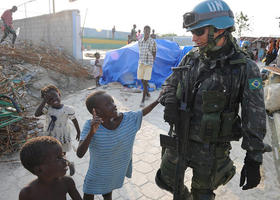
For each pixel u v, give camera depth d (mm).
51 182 1439
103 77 9195
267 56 13117
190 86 1834
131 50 8453
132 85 8312
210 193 1891
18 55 8211
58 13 11805
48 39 12914
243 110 1649
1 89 4613
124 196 2844
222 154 1813
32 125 4391
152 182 3139
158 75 8672
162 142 1992
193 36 1706
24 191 1402
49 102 2986
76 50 11406
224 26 1586
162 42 9656
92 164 2049
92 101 1823
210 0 1633
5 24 9320
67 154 3809
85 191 2145
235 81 1642
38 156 1316
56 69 8523
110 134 1898
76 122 3193
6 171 3318
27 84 7070
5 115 3711
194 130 1824
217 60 1652
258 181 1663
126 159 2098
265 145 1676
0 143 3740
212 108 1659
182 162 1849
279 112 5613
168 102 1900
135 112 2092
